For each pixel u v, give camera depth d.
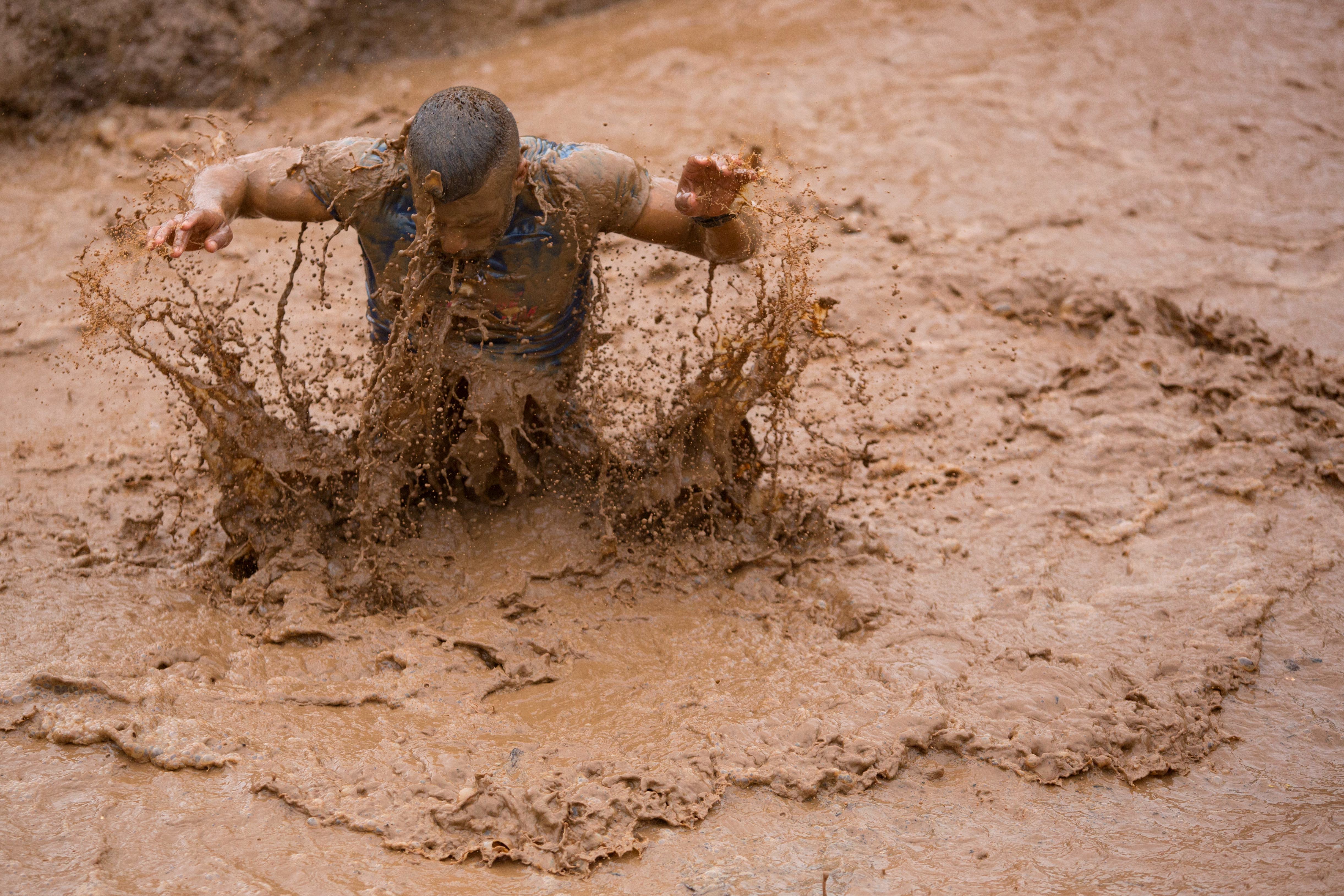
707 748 8.79
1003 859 8.04
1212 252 18.03
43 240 17.55
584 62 25.00
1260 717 9.49
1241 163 20.97
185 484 12.30
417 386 10.28
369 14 24.38
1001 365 15.09
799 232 11.55
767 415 13.79
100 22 21.12
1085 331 16.00
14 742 8.69
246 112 22.47
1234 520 12.08
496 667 9.84
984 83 23.70
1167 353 15.37
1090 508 12.32
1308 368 14.81
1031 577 11.23
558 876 7.80
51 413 13.59
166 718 8.84
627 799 8.23
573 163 9.72
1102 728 9.09
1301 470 12.89
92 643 9.75
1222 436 13.52
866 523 12.01
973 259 17.53
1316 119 22.47
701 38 26.14
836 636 10.35
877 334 15.63
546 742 8.91
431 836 7.99
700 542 11.22
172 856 7.74
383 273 10.15
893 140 21.34
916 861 8.00
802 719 9.13
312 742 8.80
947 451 13.42
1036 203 19.42
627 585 10.77
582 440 11.41
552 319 10.46
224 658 9.75
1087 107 22.86
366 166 9.66
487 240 9.67
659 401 11.34
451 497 10.96
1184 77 24.09
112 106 21.45
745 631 10.37
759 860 7.97
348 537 10.81
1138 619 10.61
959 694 9.55
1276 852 8.12
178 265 16.58
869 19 26.94
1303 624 10.59
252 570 10.97
